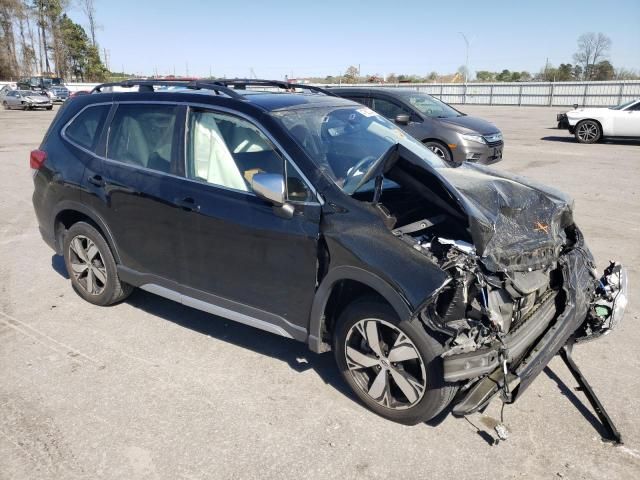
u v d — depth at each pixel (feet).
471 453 9.42
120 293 14.92
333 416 10.46
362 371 10.64
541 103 123.65
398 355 9.68
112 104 14.15
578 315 10.65
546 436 9.85
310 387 11.43
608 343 13.20
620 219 23.90
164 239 12.74
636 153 44.47
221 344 13.25
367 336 10.05
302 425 10.19
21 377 11.76
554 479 8.80
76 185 14.32
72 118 15.03
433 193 10.18
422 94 38.47
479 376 9.38
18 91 109.81
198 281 12.46
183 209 12.10
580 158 41.65
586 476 8.87
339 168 11.02
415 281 8.89
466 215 9.89
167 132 12.75
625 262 18.51
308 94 13.97
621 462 9.18
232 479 8.87
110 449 9.55
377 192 10.12
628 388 11.34
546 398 11.02
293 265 10.69
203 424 10.22
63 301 15.71
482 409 9.62
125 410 10.63
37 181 15.52
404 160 9.88
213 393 11.21
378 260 9.36
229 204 11.42
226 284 11.94
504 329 9.46
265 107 11.73
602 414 10.07
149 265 13.41
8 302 15.62
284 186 10.22
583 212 25.11
